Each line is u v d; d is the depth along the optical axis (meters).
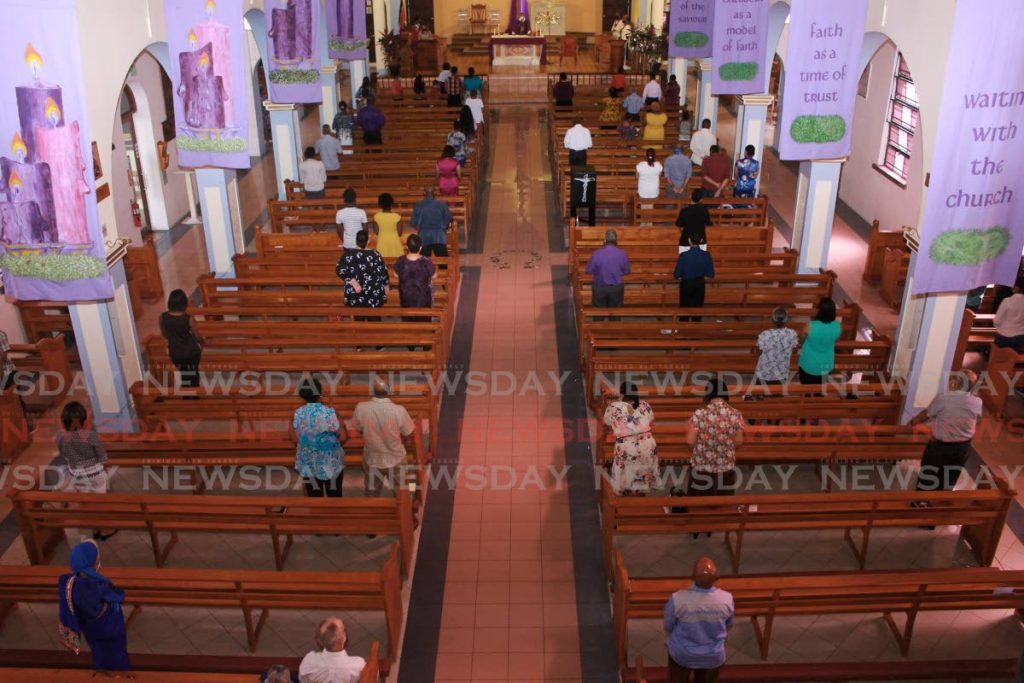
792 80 10.32
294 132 17.55
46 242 8.61
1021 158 8.17
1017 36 7.71
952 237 8.47
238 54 10.07
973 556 8.24
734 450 7.99
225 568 8.17
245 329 10.85
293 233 14.96
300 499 7.52
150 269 14.21
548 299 13.86
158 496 7.59
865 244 16.59
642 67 29.89
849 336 11.63
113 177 16.00
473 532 8.64
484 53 32.78
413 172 17.67
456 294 13.83
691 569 8.09
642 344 10.40
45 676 5.88
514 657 7.15
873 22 10.67
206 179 13.73
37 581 6.99
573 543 8.48
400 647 7.25
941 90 9.21
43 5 7.88
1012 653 7.12
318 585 6.73
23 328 12.48
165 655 7.16
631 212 17.05
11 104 8.14
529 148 22.86
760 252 14.13
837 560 8.20
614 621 7.35
